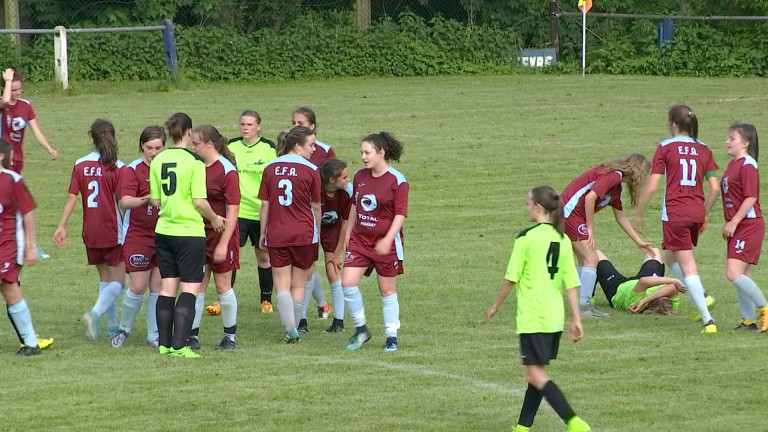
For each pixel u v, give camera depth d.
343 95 100.75
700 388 26.41
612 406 24.97
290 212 31.52
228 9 128.62
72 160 66.50
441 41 124.31
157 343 31.78
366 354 30.44
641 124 80.94
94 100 94.38
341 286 34.12
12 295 30.00
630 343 31.36
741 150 32.44
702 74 121.38
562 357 29.59
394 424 23.91
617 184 35.88
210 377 27.84
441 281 40.72
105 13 122.94
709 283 39.81
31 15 122.44
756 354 29.83
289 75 116.75
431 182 60.91
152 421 24.08
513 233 49.56
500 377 27.81
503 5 136.50
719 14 132.00
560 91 103.69
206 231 30.92
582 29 128.00
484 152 69.62
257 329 34.56
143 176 30.88
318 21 127.31
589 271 35.75
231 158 32.19
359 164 64.94
